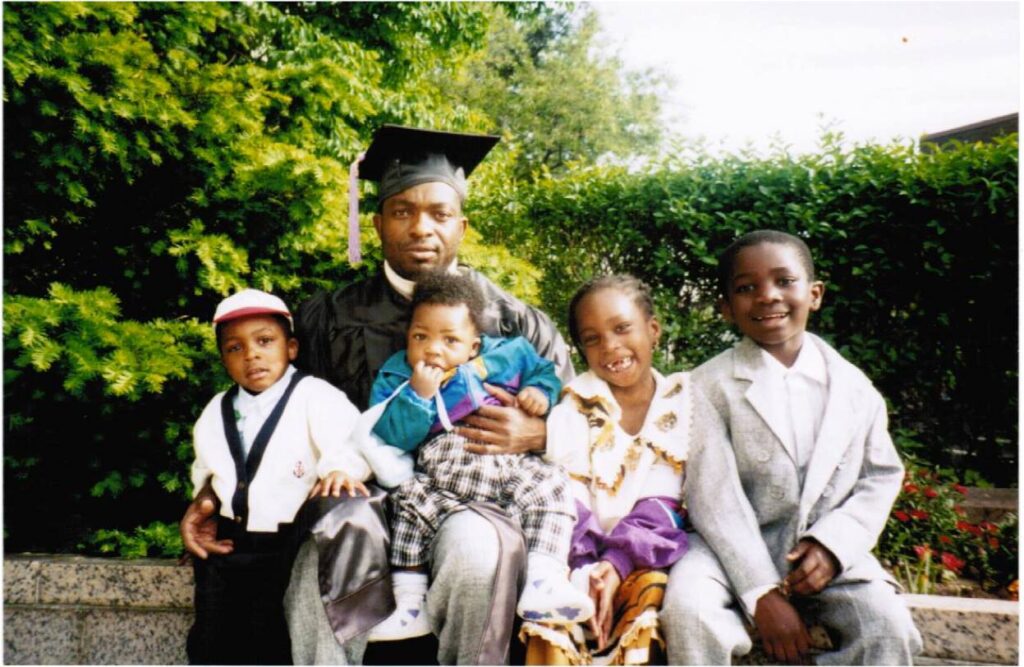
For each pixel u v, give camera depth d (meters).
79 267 3.32
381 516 1.96
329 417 2.12
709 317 4.39
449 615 1.80
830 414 2.01
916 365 4.24
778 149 4.29
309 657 1.91
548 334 2.51
